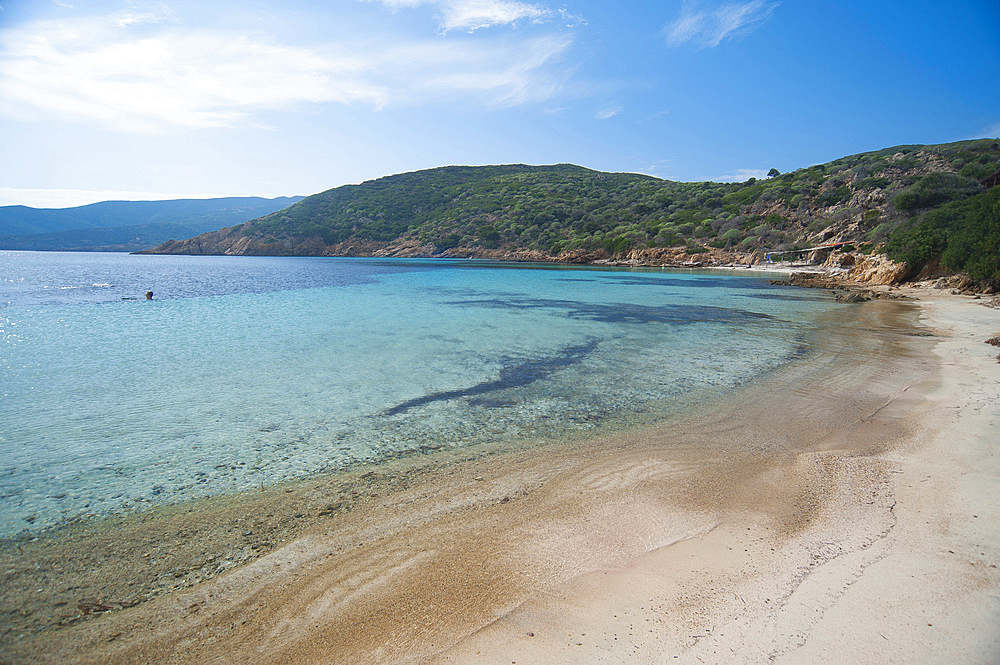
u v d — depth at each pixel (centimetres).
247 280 5025
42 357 1377
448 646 347
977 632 344
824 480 614
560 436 804
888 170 7969
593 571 435
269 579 438
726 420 872
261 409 940
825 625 357
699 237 8525
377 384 1117
